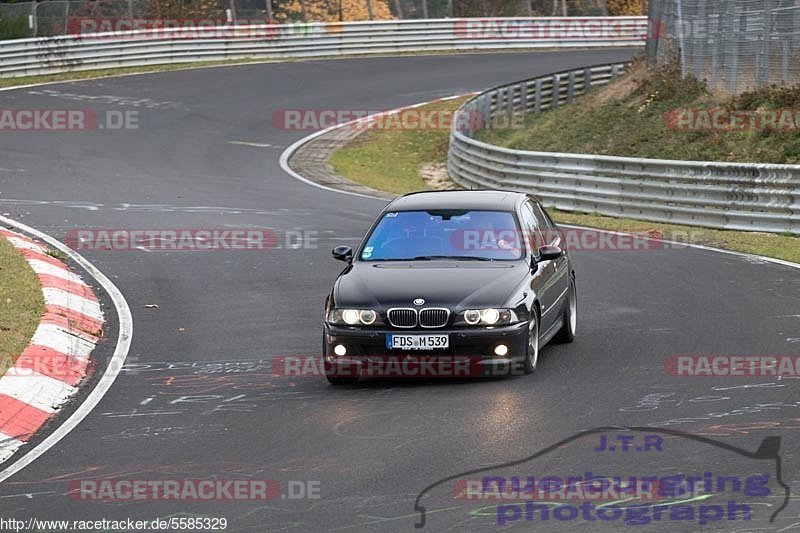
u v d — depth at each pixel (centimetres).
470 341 2772
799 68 7438
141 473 2184
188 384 2934
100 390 2900
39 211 6006
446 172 8719
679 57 8931
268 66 12731
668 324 3491
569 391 2698
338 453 2261
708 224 5866
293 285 4294
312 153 9000
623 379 2806
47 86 11031
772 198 5631
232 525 1870
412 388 2814
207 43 12762
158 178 7525
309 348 3325
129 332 3597
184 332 3575
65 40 11669
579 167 6569
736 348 3119
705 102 8125
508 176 7088
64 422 2605
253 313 3828
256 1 13612
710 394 2625
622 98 9250
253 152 8856
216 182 7481
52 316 3534
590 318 3650
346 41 13662
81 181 7238
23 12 12294
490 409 2548
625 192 6288
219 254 4938
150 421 2584
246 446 2347
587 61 13388
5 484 2142
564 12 15538
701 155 7281
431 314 2784
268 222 5819
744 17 7875
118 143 8838
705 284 4153
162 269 4622
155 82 11538
